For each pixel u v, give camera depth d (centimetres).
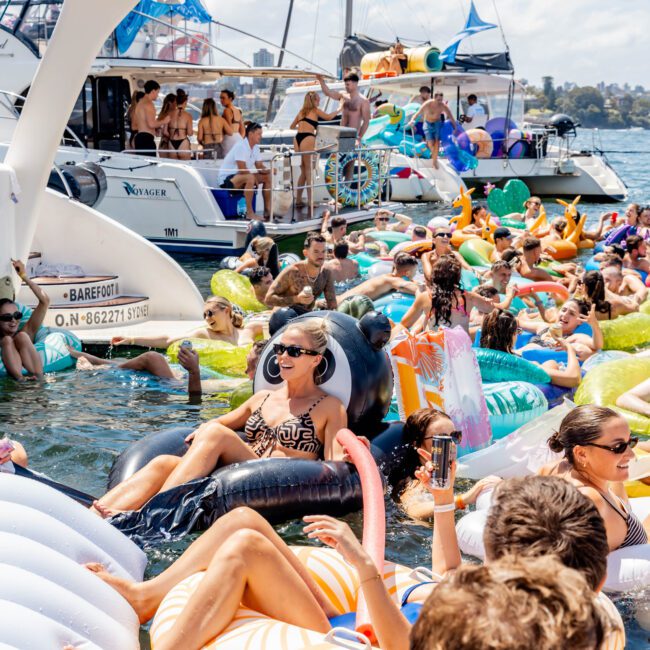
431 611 144
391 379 574
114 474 517
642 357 748
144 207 1468
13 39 1398
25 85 1404
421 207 2066
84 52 802
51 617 324
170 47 1535
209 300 877
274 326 606
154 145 1520
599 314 947
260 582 323
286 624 313
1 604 313
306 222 1466
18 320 795
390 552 471
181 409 714
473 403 607
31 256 1050
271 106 2580
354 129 1653
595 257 1273
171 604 340
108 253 1050
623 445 394
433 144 2172
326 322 560
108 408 712
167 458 500
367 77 2355
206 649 307
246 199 1454
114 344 914
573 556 209
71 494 481
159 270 1042
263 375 573
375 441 551
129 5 768
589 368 789
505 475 560
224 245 1438
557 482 223
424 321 828
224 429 504
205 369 817
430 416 548
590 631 139
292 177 1509
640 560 411
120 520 464
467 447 602
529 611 138
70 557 372
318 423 524
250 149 1456
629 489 518
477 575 146
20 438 632
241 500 475
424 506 514
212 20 1551
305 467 494
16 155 862
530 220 1734
